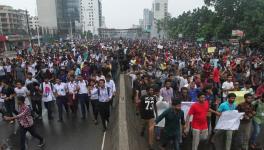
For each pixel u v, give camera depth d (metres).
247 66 21.06
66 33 146.12
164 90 11.47
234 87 13.06
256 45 40.31
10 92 13.59
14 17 143.38
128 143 8.34
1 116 15.04
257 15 38.38
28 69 20.72
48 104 14.14
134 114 13.75
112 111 14.71
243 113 9.35
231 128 9.34
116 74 24.47
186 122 9.22
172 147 9.88
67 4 155.88
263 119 9.84
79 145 10.84
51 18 140.50
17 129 12.84
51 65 23.31
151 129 9.80
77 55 29.38
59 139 11.55
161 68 18.64
